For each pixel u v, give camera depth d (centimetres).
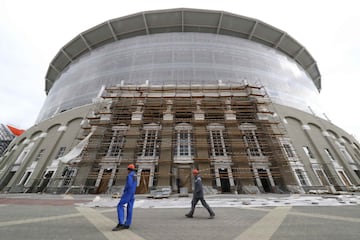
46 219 642
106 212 796
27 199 1360
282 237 432
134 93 2500
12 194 1831
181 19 3528
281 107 2598
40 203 1117
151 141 2128
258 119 2238
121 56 3341
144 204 1062
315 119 2752
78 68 3694
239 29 3647
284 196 1453
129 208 528
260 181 1923
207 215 714
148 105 2362
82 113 2561
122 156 1997
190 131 2205
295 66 3897
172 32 3628
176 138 2150
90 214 742
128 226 518
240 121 2280
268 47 3759
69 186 1869
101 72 3219
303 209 817
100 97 2627
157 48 3297
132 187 540
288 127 2389
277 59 3603
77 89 3186
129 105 2355
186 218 657
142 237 439
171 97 2395
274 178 1952
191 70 2919
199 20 3531
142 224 567
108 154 2066
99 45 3978
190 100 2406
